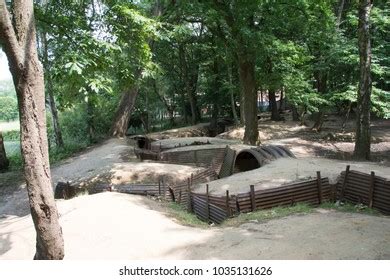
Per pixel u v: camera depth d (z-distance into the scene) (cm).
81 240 721
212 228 771
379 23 2083
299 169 1196
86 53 1053
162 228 760
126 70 1237
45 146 518
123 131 3002
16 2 499
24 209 1405
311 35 2275
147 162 1638
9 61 498
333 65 2323
